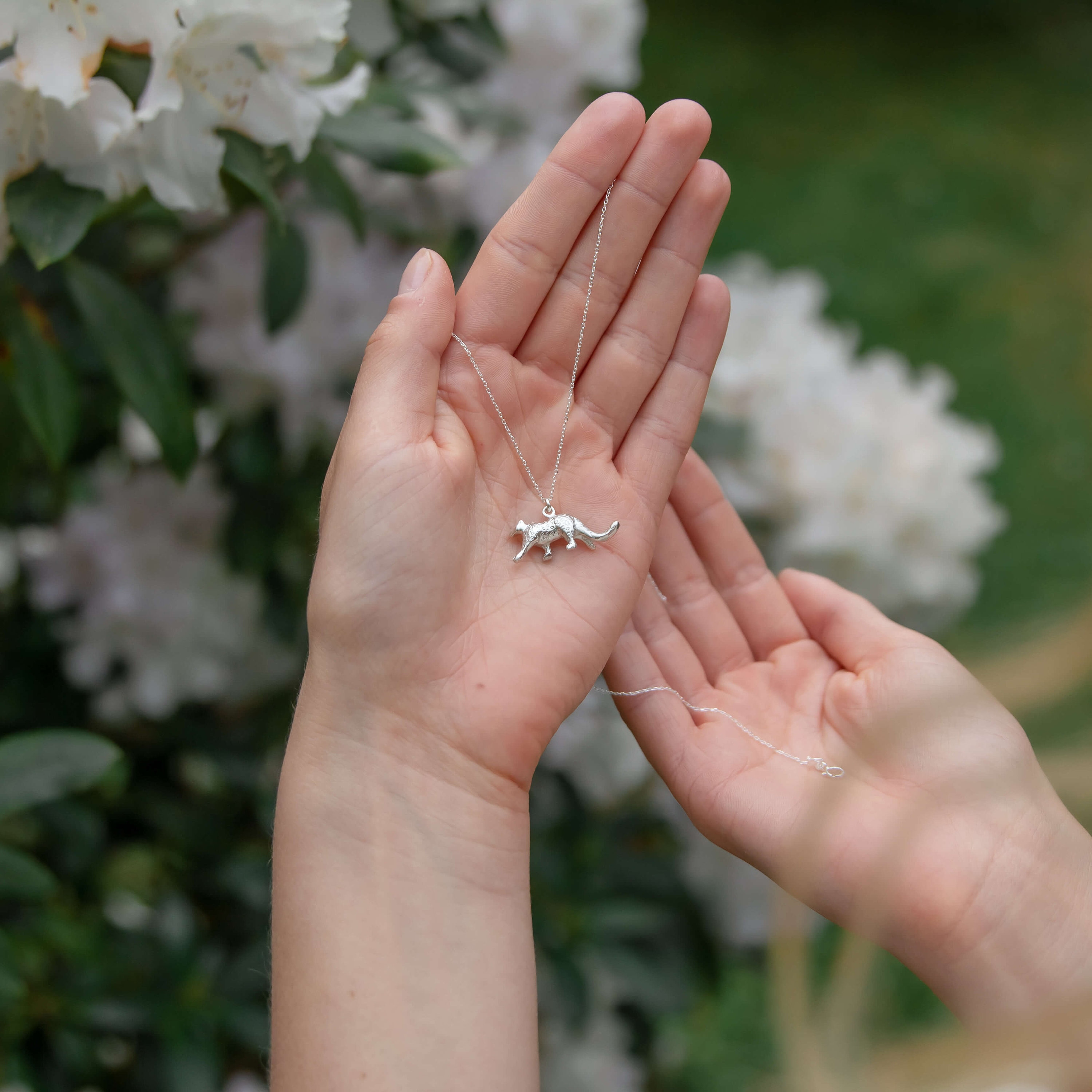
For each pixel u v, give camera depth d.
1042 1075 0.45
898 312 1.73
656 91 2.31
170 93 0.53
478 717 0.54
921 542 0.73
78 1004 0.66
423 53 0.69
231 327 0.67
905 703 0.56
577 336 0.58
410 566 0.54
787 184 2.05
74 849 0.67
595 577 0.57
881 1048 0.46
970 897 0.53
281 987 0.52
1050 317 1.68
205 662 0.69
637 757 0.71
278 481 0.69
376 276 0.68
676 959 0.71
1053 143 2.19
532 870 0.70
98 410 0.67
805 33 2.58
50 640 0.70
